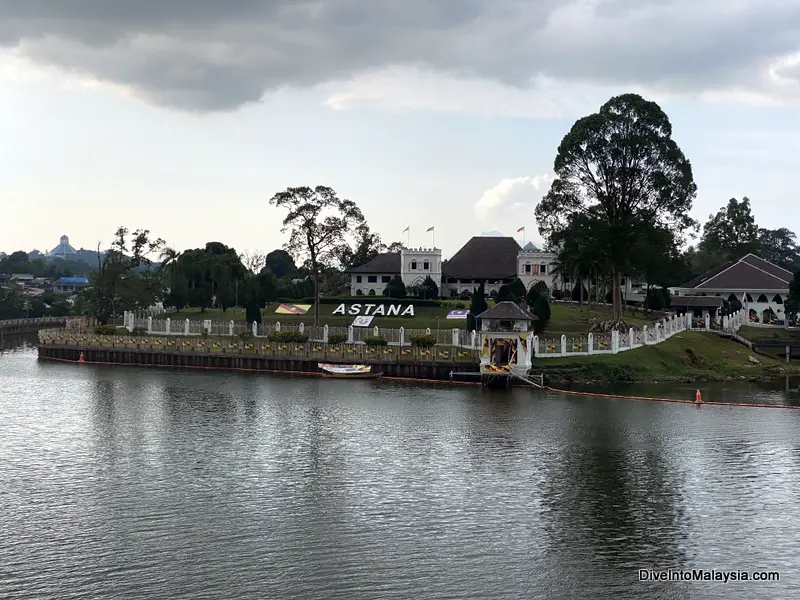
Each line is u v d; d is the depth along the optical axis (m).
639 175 129.50
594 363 114.25
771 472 66.00
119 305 174.50
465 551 49.91
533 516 55.59
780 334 152.62
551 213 137.50
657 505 57.84
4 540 51.03
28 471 65.44
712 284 183.00
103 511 56.12
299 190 141.88
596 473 65.50
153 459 69.25
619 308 133.12
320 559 48.50
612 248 127.69
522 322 109.56
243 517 55.09
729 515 55.97
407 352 119.38
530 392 104.12
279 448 73.06
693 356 126.75
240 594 44.16
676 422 84.88
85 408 92.06
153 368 130.50
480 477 64.31
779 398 101.12
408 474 65.00
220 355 129.25
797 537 52.28
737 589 45.38
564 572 47.09
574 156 131.38
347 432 79.50
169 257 181.62
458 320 154.12
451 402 96.12
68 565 47.50
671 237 130.62
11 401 96.94
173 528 53.06
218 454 70.94
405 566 47.66
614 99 131.00
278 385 110.06
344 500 58.62
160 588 44.75
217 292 177.50
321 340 134.25
